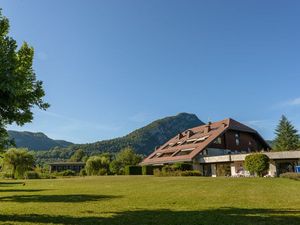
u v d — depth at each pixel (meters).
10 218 11.92
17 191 27.61
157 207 14.23
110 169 81.81
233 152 59.59
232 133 60.66
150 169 61.38
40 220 11.33
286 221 10.15
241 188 22.89
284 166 46.62
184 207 14.05
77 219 11.42
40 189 29.62
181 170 49.84
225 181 30.88
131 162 97.25
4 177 72.75
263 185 25.31
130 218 11.36
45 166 131.38
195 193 20.12
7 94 10.91
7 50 10.75
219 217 11.11
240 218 10.84
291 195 17.77
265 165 41.56
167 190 22.83
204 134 62.53
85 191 24.72
